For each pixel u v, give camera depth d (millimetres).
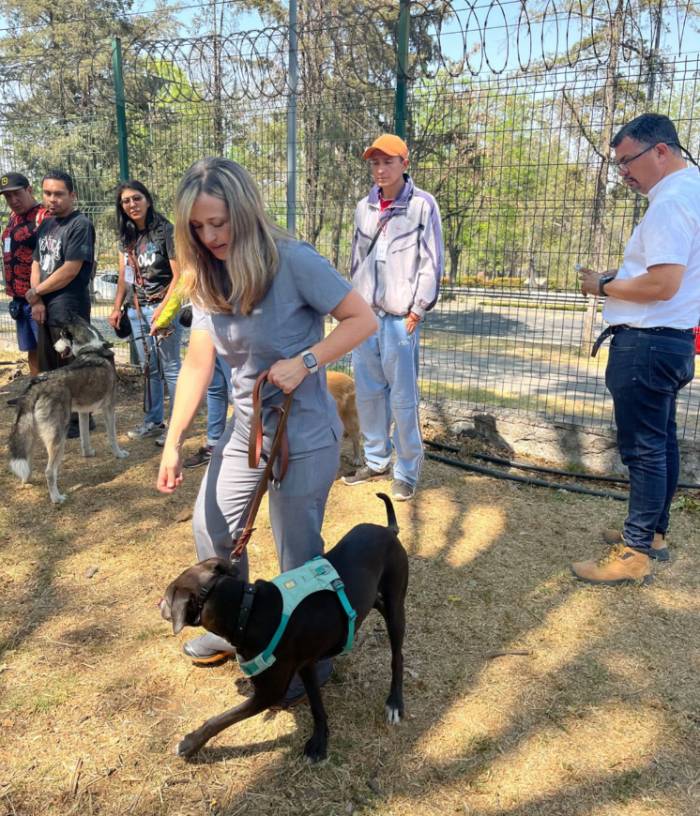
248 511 2492
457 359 10930
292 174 6438
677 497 4703
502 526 4273
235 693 2734
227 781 2311
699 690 2760
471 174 6098
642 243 3211
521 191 5926
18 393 7164
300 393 2297
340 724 2580
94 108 7711
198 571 2156
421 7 5371
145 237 5375
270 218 2156
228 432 2508
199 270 2131
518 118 5676
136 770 2348
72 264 5355
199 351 2463
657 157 3188
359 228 4559
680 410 7684
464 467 5270
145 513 4383
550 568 3748
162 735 2508
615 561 3611
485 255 6375
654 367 3266
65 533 4098
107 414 5223
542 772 2354
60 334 5102
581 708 2660
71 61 7676
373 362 4680
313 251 2180
